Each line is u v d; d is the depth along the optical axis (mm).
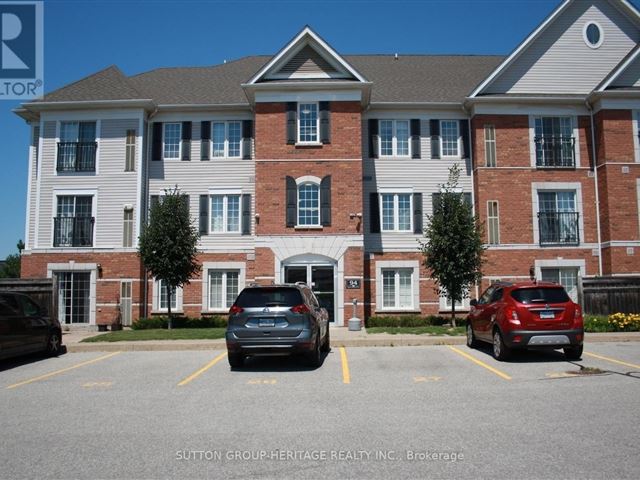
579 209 22422
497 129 22562
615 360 12023
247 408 8055
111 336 17000
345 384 9867
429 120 23172
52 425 7176
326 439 6406
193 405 8289
